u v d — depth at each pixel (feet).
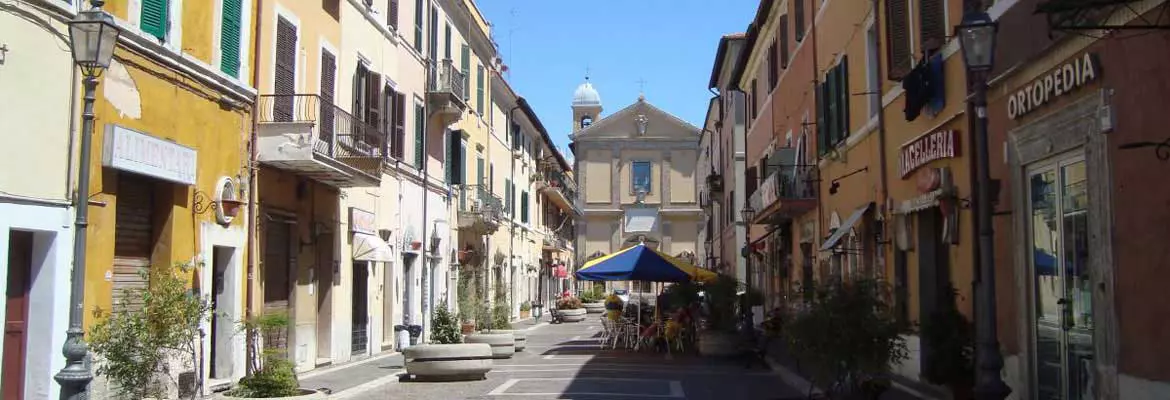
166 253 40.55
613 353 71.97
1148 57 23.66
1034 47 29.96
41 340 32.63
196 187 42.70
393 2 72.95
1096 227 26.99
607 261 72.69
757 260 107.04
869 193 52.29
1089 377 28.17
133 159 36.81
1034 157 31.17
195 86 42.45
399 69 74.64
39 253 32.81
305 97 54.85
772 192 72.08
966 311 37.60
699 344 68.80
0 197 30.01
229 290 46.57
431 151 85.46
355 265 67.05
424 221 82.74
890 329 32.63
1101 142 26.35
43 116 32.17
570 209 203.62
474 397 43.29
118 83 36.17
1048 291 31.22
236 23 46.62
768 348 72.84
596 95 284.20
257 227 49.29
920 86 41.22
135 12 37.22
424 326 82.07
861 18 52.54
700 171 241.14
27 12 31.35
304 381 50.01
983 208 26.50
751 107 105.40
